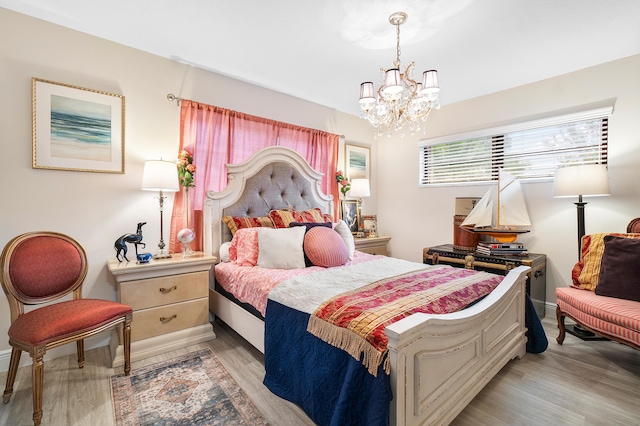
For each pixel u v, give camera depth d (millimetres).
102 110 2371
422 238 4086
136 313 2133
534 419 1508
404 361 1129
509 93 3297
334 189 3941
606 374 1928
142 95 2557
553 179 2928
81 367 2014
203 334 2416
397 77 2021
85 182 2318
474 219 3158
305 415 1541
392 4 1922
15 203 2064
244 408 1596
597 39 2336
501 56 2607
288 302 1688
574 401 1653
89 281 2332
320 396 1353
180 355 2182
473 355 1603
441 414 1330
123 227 2480
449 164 3844
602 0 1880
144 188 2340
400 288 1742
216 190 2918
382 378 1104
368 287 1770
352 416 1156
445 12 2002
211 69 2885
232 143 3018
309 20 2109
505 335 1897
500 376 1906
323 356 1372
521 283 2123
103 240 2393
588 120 2830
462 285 1827
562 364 2057
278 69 2875
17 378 1896
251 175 3033
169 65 2693
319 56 2625
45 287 1832
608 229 2723
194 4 1956
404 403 1133
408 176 4238
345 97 3625
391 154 4453
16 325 1582
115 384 1815
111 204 2428
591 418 1515
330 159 3900
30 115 2109
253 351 2246
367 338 1197
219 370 1975
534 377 1893
